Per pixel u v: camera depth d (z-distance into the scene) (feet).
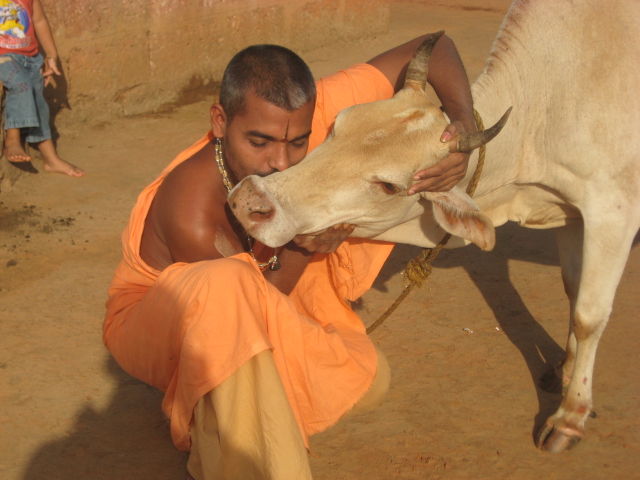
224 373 7.32
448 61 9.95
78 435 10.22
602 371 12.16
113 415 10.69
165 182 8.73
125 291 9.00
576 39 10.41
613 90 10.20
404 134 8.48
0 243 15.71
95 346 12.32
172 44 26.66
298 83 7.87
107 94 24.64
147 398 11.10
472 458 10.09
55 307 13.42
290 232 8.05
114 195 18.63
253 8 30.53
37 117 18.95
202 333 7.40
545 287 15.06
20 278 14.37
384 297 14.43
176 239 8.46
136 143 22.67
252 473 7.77
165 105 26.68
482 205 11.28
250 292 7.50
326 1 34.73
